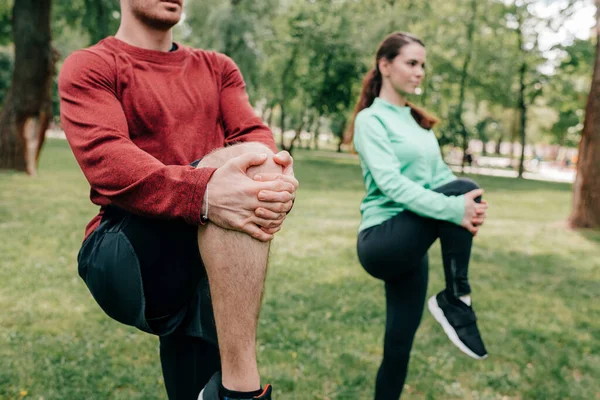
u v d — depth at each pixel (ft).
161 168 3.54
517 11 96.37
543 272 20.67
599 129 32.30
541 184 87.76
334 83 105.40
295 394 9.10
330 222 30.73
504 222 35.45
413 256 6.65
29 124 45.27
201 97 4.84
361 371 10.25
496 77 102.27
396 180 6.66
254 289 3.47
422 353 11.28
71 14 49.96
